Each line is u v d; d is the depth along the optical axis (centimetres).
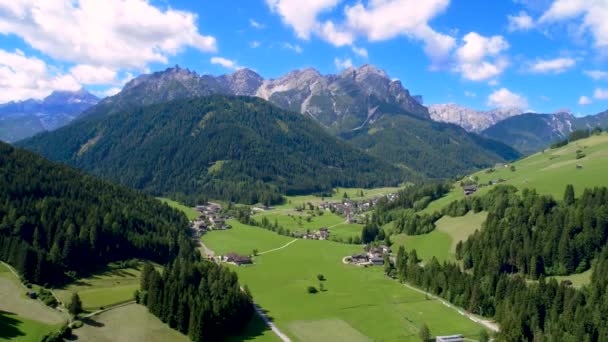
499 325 18512
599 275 19362
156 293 17888
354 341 17125
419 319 19212
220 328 17212
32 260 18950
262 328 18212
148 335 16488
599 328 16438
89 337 15612
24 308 16588
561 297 18288
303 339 17275
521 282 19925
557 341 16175
